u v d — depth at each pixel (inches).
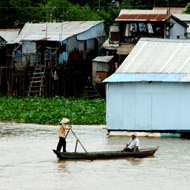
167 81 3713.1
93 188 2464.3
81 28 7037.4
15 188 2460.6
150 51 4136.3
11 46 7111.2
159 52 4111.7
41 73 6407.5
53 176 2674.7
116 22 6417.3
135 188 2466.8
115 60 6594.5
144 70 3914.9
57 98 6254.9
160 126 3816.4
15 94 6806.1
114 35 6525.6
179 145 3501.5
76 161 3016.7
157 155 3184.1
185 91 3759.8
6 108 5561.0
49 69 6422.2
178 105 3777.1
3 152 3297.2
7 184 2527.1
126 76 3868.1
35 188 2460.6
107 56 6722.4
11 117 5128.0
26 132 4212.6
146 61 4020.7
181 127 3779.5
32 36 6712.6
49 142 3695.9
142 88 3821.4
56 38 6545.3
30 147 3484.3
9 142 3693.4
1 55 7362.2
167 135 3848.4
